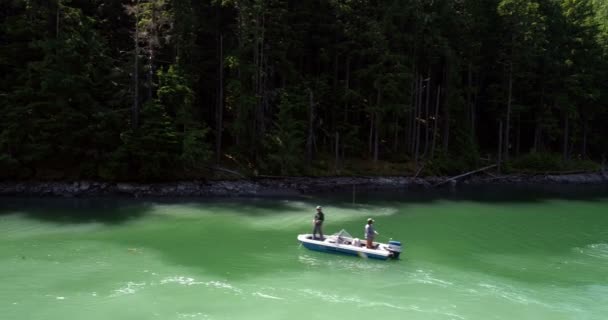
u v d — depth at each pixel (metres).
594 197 42.44
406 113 48.66
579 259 23.00
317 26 47.97
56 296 16.84
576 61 57.94
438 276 20.09
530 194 43.09
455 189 44.88
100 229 25.72
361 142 47.91
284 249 23.36
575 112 55.38
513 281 19.75
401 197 39.34
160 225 27.08
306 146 44.75
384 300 17.39
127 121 36.88
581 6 59.19
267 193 38.31
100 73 38.53
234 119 42.66
